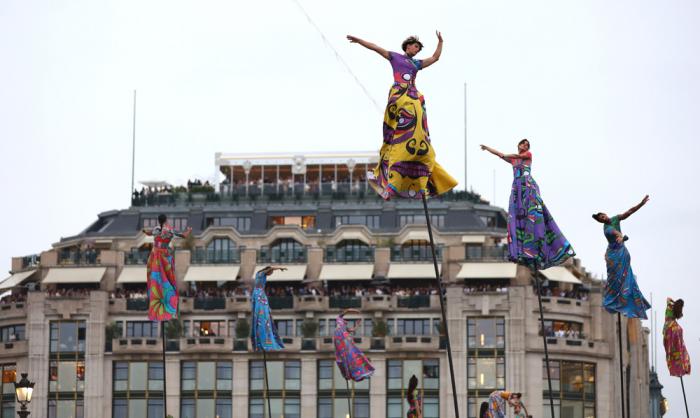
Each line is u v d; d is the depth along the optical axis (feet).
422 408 432.25
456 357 431.84
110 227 475.31
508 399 151.53
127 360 438.81
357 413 434.71
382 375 434.30
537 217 156.04
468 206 470.80
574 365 432.25
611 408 432.25
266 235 458.91
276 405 435.12
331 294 449.48
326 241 458.09
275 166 499.51
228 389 436.76
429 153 134.92
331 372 436.76
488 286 439.63
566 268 458.09
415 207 472.85
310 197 482.69
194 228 474.08
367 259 453.99
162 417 435.53
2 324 450.71
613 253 166.71
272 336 239.50
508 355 429.38
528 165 157.58
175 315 201.77
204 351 436.35
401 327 440.86
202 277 452.35
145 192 497.05
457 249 448.65
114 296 449.48
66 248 473.26
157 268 202.18
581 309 438.81
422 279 449.06
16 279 462.19
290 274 451.12
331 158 496.64
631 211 166.81
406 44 136.46
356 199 481.87
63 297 441.27
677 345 191.93
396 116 135.03
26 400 202.28
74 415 437.17
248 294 446.60
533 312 431.43
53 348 440.45
